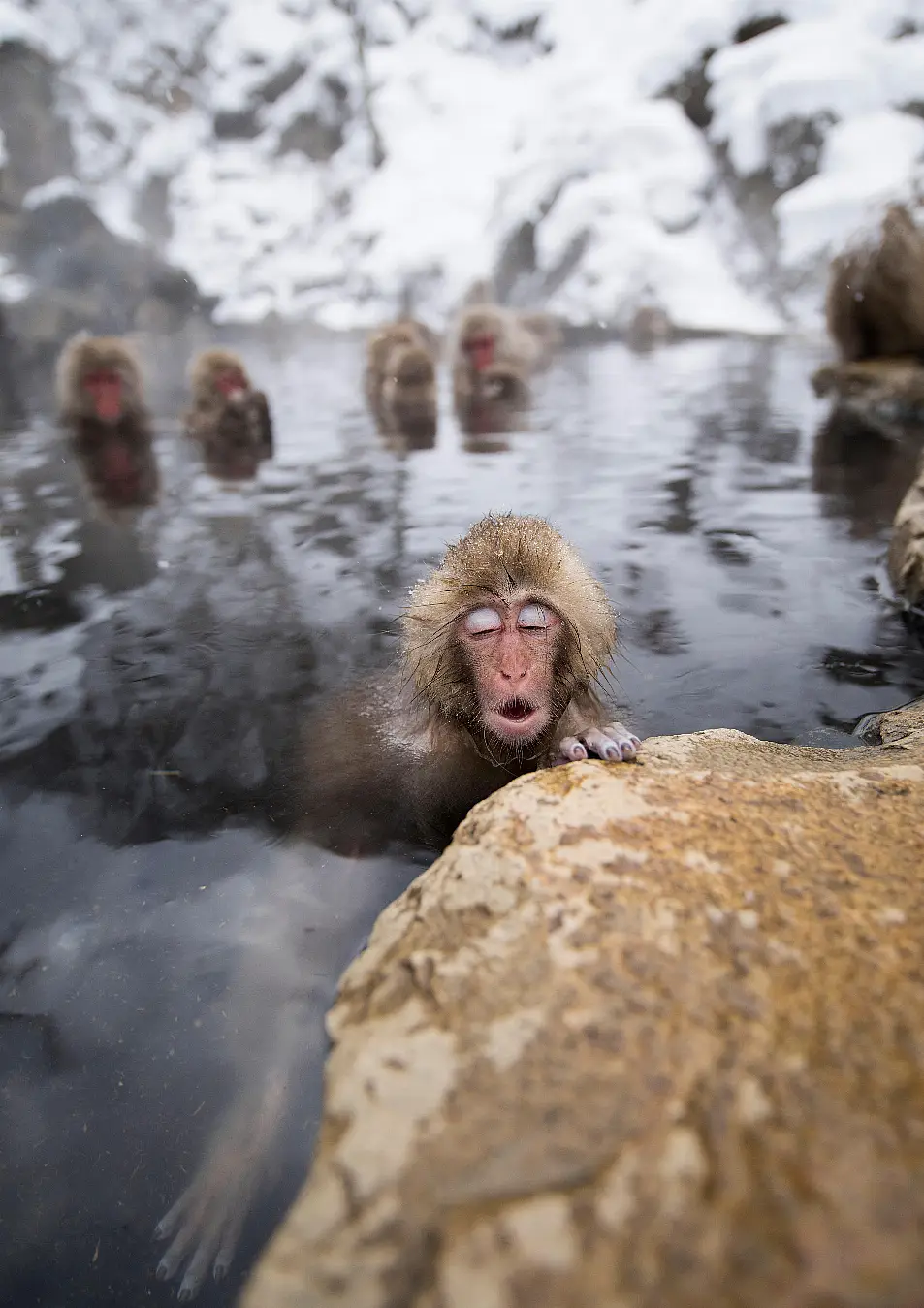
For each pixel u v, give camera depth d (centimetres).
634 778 39
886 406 150
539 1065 24
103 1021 35
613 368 239
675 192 403
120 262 401
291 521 99
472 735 53
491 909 31
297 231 536
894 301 162
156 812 48
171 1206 29
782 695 57
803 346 283
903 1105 22
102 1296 27
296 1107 32
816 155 384
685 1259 19
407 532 93
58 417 178
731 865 31
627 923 29
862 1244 19
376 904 41
